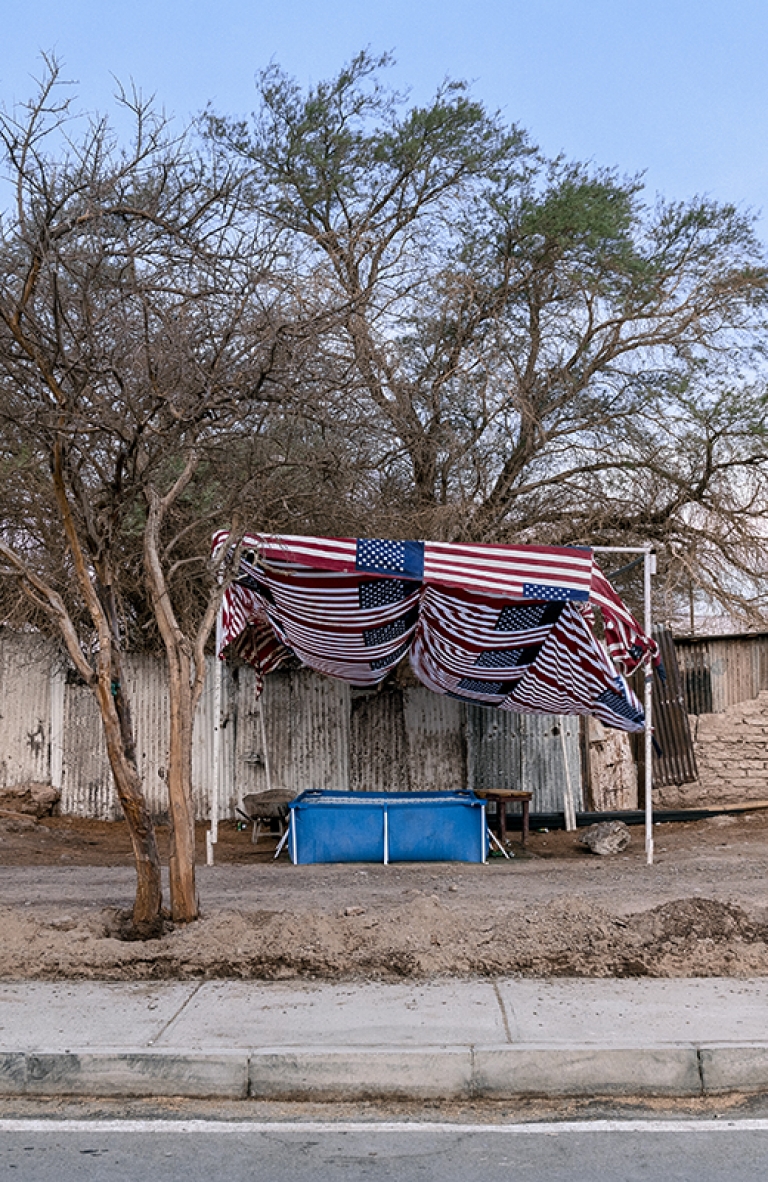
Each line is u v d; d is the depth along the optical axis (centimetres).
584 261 1820
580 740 1666
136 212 835
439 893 1000
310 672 1672
